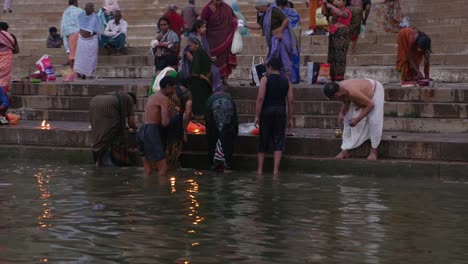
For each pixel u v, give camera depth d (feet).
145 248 23.39
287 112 39.40
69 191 32.58
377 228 26.27
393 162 36.65
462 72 51.24
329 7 48.75
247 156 38.86
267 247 23.66
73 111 49.32
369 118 37.19
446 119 42.45
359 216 28.02
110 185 34.12
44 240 24.30
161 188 33.32
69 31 63.57
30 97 50.70
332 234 25.36
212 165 38.65
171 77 37.78
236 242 24.21
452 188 33.76
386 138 38.55
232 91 46.16
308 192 32.53
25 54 69.05
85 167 39.93
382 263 22.13
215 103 38.09
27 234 25.03
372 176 36.94
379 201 30.78
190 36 42.45
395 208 29.48
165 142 38.65
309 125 44.42
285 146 39.09
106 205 29.60
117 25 63.98
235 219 27.35
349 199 31.09
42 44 74.43
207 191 32.63
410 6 71.41
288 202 30.37
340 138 38.70
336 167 37.52
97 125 40.22
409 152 37.52
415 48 45.14
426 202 30.63
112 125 40.19
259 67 46.78
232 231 25.61
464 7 64.80
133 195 31.65
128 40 72.49
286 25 45.44
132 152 40.63
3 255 22.58
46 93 50.96
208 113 38.32
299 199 30.99
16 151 42.86
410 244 24.23
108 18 66.90
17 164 40.78
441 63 55.36
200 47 42.22
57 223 26.58
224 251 23.13
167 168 38.65
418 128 42.68
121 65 61.31
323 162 37.65
